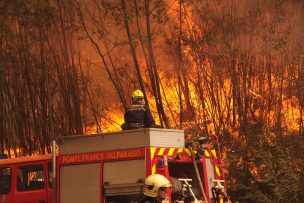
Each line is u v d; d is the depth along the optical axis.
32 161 18.08
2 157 19.86
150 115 17.14
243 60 27.12
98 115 30.84
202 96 26.50
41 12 29.80
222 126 25.41
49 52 29.67
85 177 16.47
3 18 29.91
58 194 16.84
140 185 15.48
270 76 26.73
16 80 29.12
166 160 15.59
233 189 22.27
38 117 28.23
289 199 20.48
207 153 16.89
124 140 15.98
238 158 22.69
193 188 16.72
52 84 28.66
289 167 20.91
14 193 18.23
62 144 16.97
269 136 23.22
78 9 30.25
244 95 26.12
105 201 16.06
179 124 27.19
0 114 29.00
